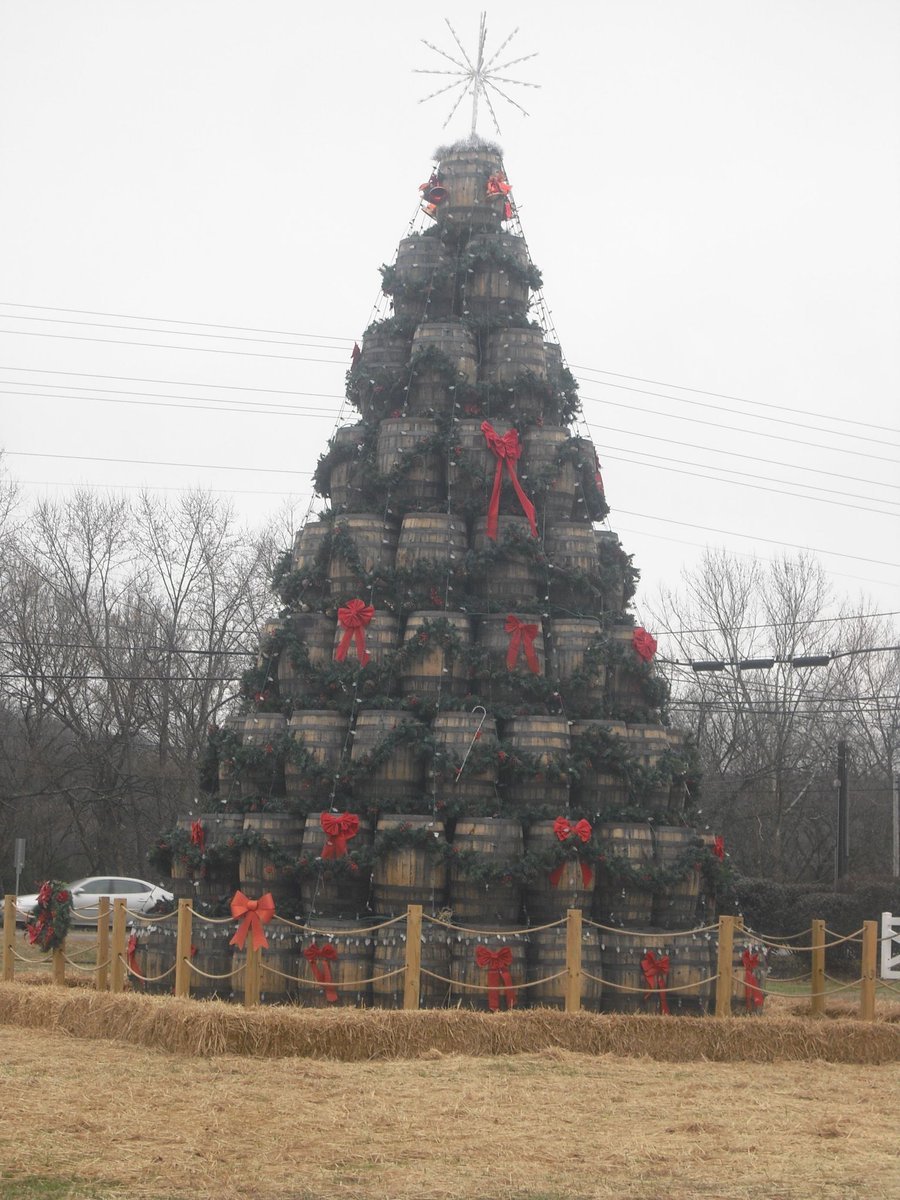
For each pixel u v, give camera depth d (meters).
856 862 55.72
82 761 52.47
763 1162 13.81
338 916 23.39
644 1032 20.50
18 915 41.97
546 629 25.53
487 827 23.09
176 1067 18.09
